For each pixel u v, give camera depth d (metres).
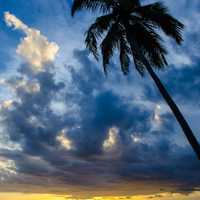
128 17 14.02
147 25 14.25
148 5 13.94
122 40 14.62
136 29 13.66
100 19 13.85
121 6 13.62
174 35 13.98
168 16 13.74
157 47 13.99
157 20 13.81
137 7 13.98
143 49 14.20
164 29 14.00
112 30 13.95
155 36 13.84
